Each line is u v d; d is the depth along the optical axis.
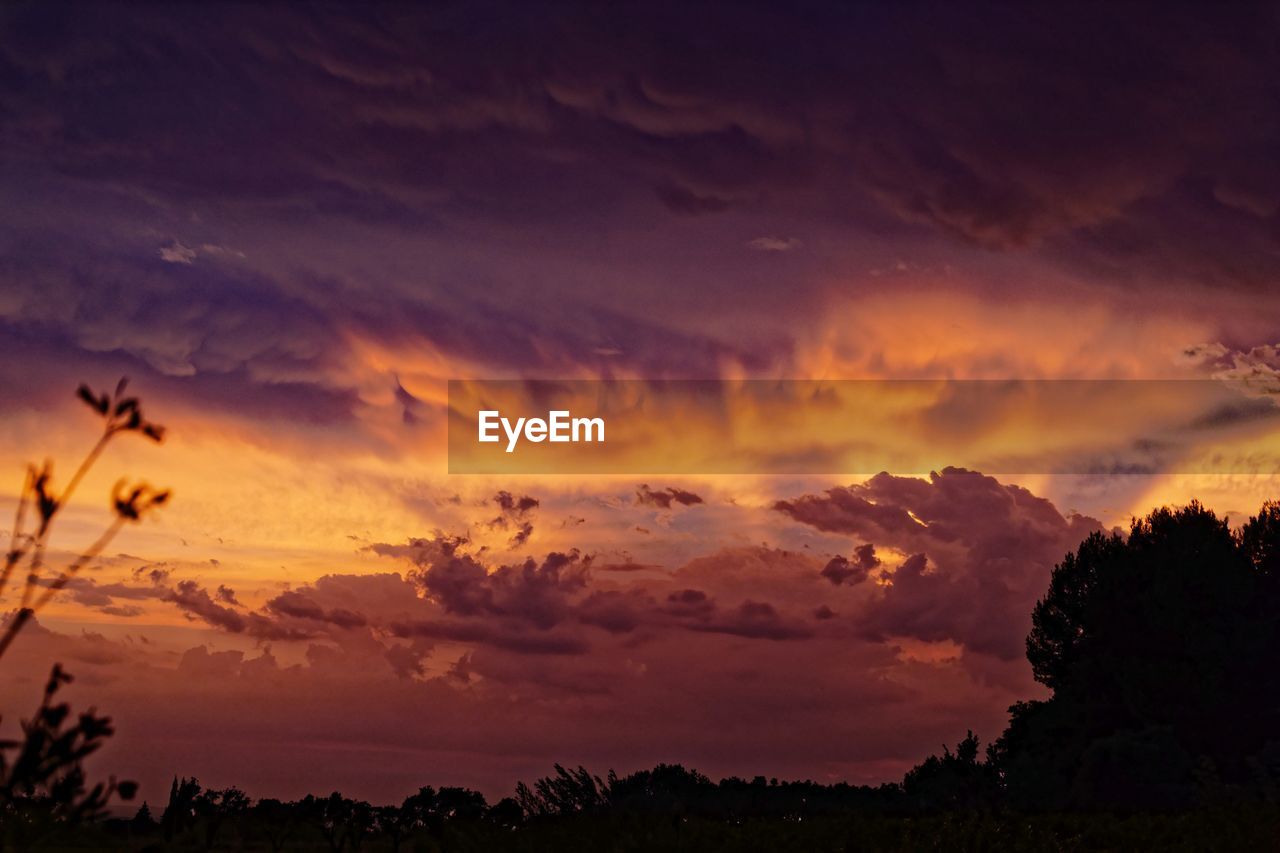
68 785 3.06
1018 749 46.62
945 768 41.91
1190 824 21.16
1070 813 23.34
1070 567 50.19
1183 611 42.69
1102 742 36.41
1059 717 43.09
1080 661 45.88
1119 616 44.66
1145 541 47.53
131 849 4.96
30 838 4.36
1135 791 35.00
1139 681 41.78
